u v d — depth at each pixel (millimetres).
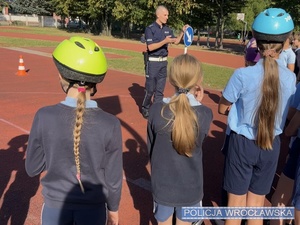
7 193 3814
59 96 8711
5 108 7363
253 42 3002
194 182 2469
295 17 22594
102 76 2037
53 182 2021
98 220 2064
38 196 3789
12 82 10289
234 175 2703
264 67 2480
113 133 2000
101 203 2074
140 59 17859
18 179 4141
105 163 2047
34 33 36000
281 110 2545
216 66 17172
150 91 6879
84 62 1935
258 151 2584
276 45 2549
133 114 7402
